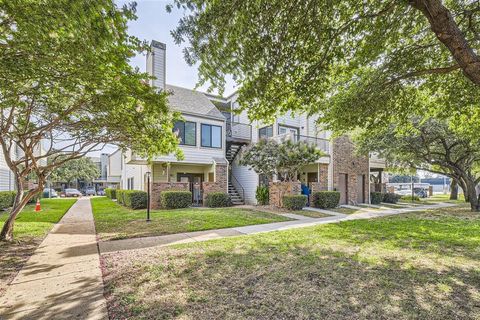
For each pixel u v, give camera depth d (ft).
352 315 9.32
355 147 52.16
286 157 40.06
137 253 17.37
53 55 12.03
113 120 19.52
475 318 9.03
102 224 28.76
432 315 9.25
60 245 19.77
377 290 11.30
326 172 51.96
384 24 15.49
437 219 32.55
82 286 12.05
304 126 57.98
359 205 53.78
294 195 41.57
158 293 11.19
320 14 13.66
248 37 13.73
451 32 10.92
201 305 10.12
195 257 16.12
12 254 17.33
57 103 18.88
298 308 9.84
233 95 61.93
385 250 17.44
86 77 13.65
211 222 28.99
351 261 15.15
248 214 35.50
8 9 9.99
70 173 111.96
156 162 46.39
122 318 9.26
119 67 12.75
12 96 15.15
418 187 103.19
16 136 20.71
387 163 60.80
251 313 9.50
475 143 38.01
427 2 10.86
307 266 14.33
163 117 20.75
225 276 13.01
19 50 11.69
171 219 30.71
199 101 56.18
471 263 14.65
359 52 16.78
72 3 9.85
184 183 46.85
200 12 12.75
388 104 21.22
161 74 47.16
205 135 51.57
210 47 13.92
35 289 11.75
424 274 13.05
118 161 90.12
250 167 48.60
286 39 14.20
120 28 11.36
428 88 20.77
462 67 11.20
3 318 9.30
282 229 25.95
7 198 44.14
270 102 17.13
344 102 21.36
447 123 37.01
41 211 41.19
